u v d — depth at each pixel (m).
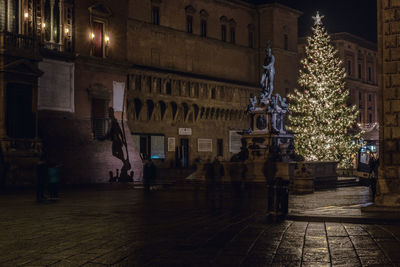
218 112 66.75
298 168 29.23
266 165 33.03
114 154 46.62
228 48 70.19
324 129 48.84
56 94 42.75
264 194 27.88
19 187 35.22
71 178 42.06
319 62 51.53
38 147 38.06
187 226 14.02
